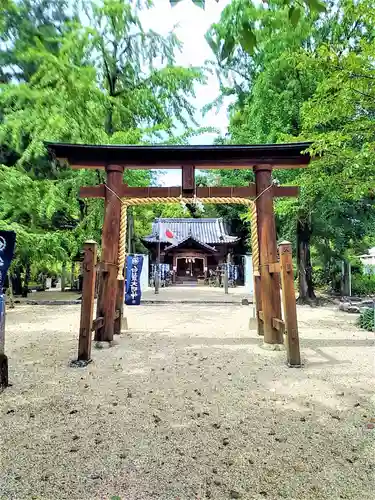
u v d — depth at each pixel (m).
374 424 2.74
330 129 7.57
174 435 2.55
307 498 1.86
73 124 6.68
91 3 10.24
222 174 14.67
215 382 3.77
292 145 5.48
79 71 6.58
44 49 6.40
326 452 2.32
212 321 8.27
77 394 3.42
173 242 26.69
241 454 2.29
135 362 4.60
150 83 13.57
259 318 6.46
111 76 12.97
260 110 10.27
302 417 2.87
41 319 8.68
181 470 2.11
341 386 3.64
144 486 1.95
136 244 27.23
